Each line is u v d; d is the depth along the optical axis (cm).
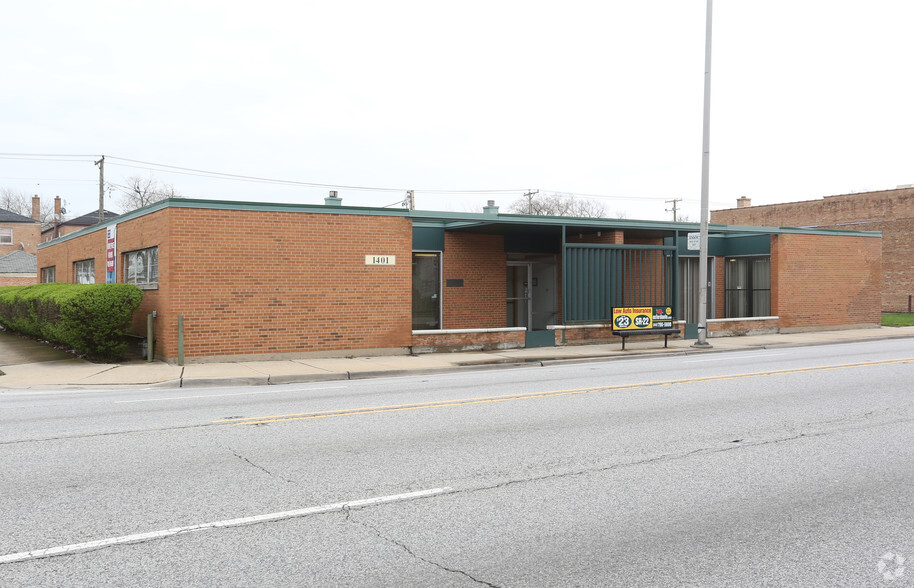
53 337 1869
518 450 741
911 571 438
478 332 1894
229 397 1130
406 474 647
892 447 759
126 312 1631
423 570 436
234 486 606
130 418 923
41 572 429
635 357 1828
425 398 1093
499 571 436
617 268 2159
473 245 2402
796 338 2281
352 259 1747
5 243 6306
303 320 1695
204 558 451
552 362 1733
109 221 2141
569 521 525
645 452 735
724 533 502
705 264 2005
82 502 561
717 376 1349
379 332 1773
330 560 450
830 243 2575
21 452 726
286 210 1677
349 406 1013
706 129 1978
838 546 479
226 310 1619
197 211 1592
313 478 632
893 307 4203
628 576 429
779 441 788
